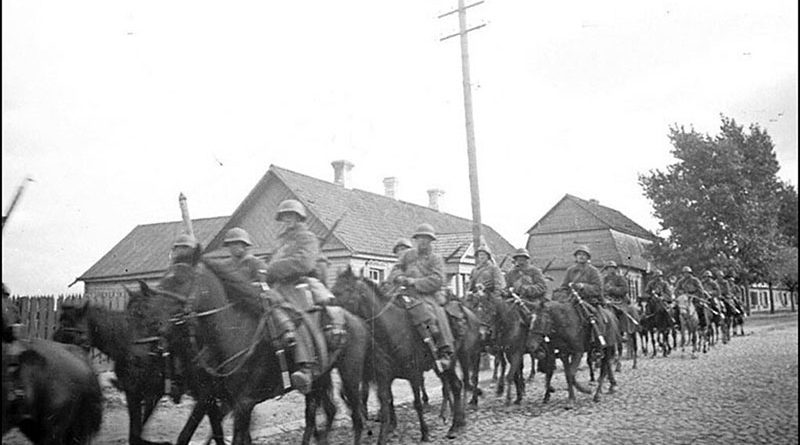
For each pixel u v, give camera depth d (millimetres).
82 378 5672
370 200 26641
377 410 10766
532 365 14469
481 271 11852
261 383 6953
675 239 16484
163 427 9516
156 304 6676
